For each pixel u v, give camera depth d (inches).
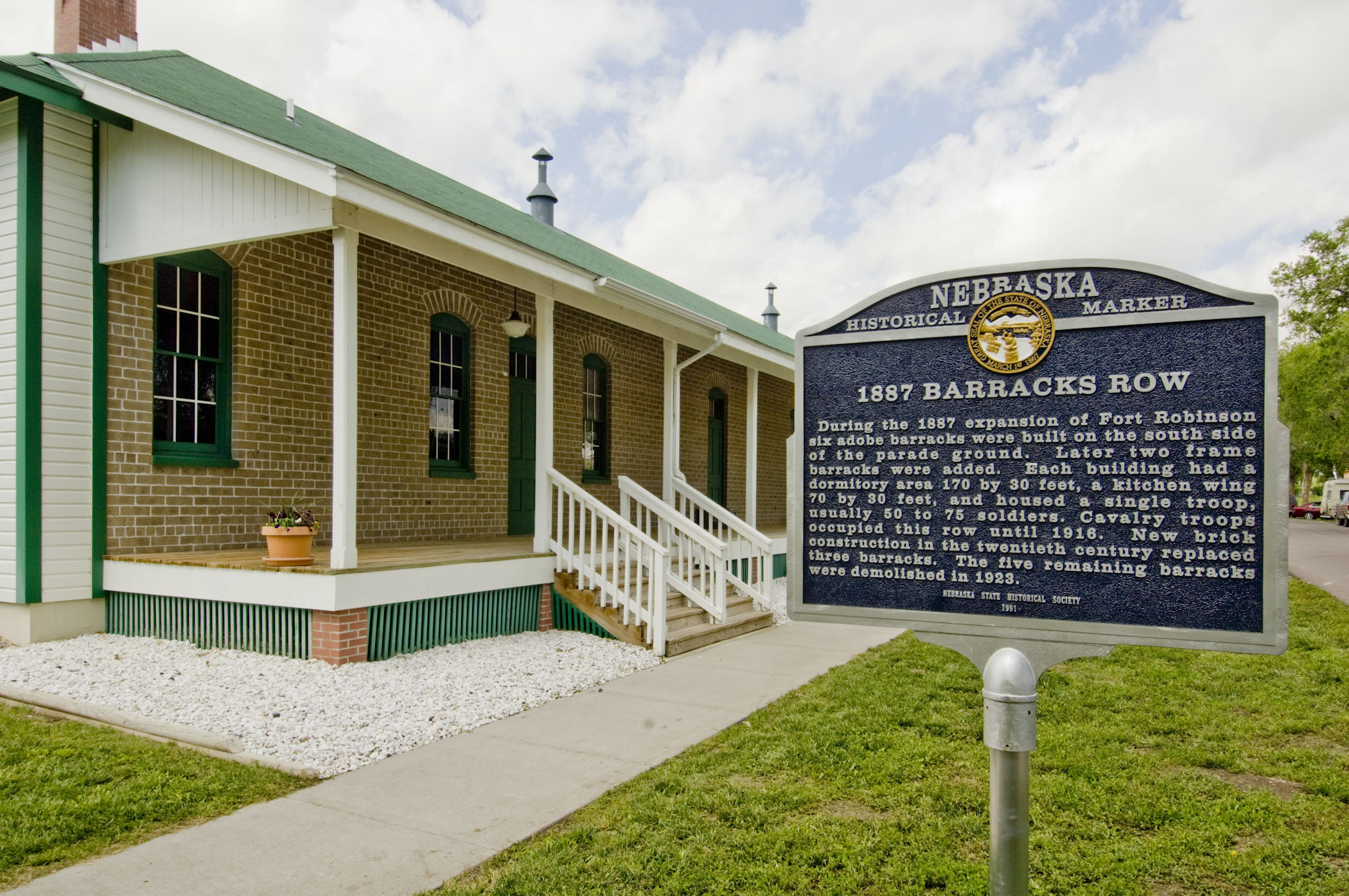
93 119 301.0
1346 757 192.5
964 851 144.2
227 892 132.0
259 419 336.5
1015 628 121.4
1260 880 134.3
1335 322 1486.2
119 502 304.2
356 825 157.8
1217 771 184.4
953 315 128.6
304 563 281.4
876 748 197.9
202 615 289.3
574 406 496.4
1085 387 120.3
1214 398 114.2
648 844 146.9
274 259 341.1
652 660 303.4
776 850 144.2
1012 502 123.9
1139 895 129.8
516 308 441.4
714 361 633.0
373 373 377.4
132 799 165.0
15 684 240.5
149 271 312.0
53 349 290.2
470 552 338.6
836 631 374.9
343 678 250.1
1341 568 660.7
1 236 289.9
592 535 336.2
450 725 219.9
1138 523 117.0
